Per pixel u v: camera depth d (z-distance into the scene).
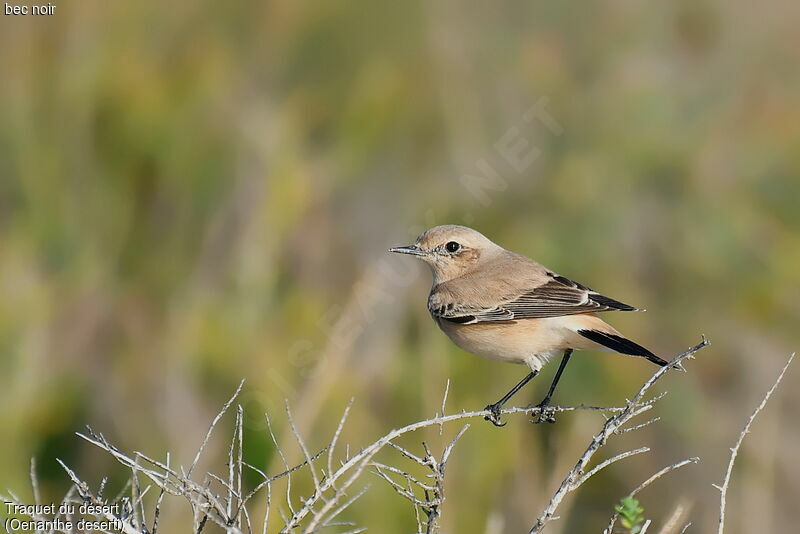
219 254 12.65
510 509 11.12
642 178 14.45
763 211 14.56
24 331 11.46
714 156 14.80
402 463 11.05
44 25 13.66
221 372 11.61
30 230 12.60
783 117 15.45
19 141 12.98
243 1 15.29
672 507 11.80
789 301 13.59
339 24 15.34
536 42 15.56
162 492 6.51
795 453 12.48
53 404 11.19
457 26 15.52
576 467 6.66
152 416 11.25
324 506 6.35
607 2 16.14
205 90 13.81
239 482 6.67
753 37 16.33
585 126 14.92
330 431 11.17
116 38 13.99
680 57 16.03
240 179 13.04
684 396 12.44
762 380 12.93
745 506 11.64
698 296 13.59
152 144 13.26
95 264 12.55
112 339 12.06
